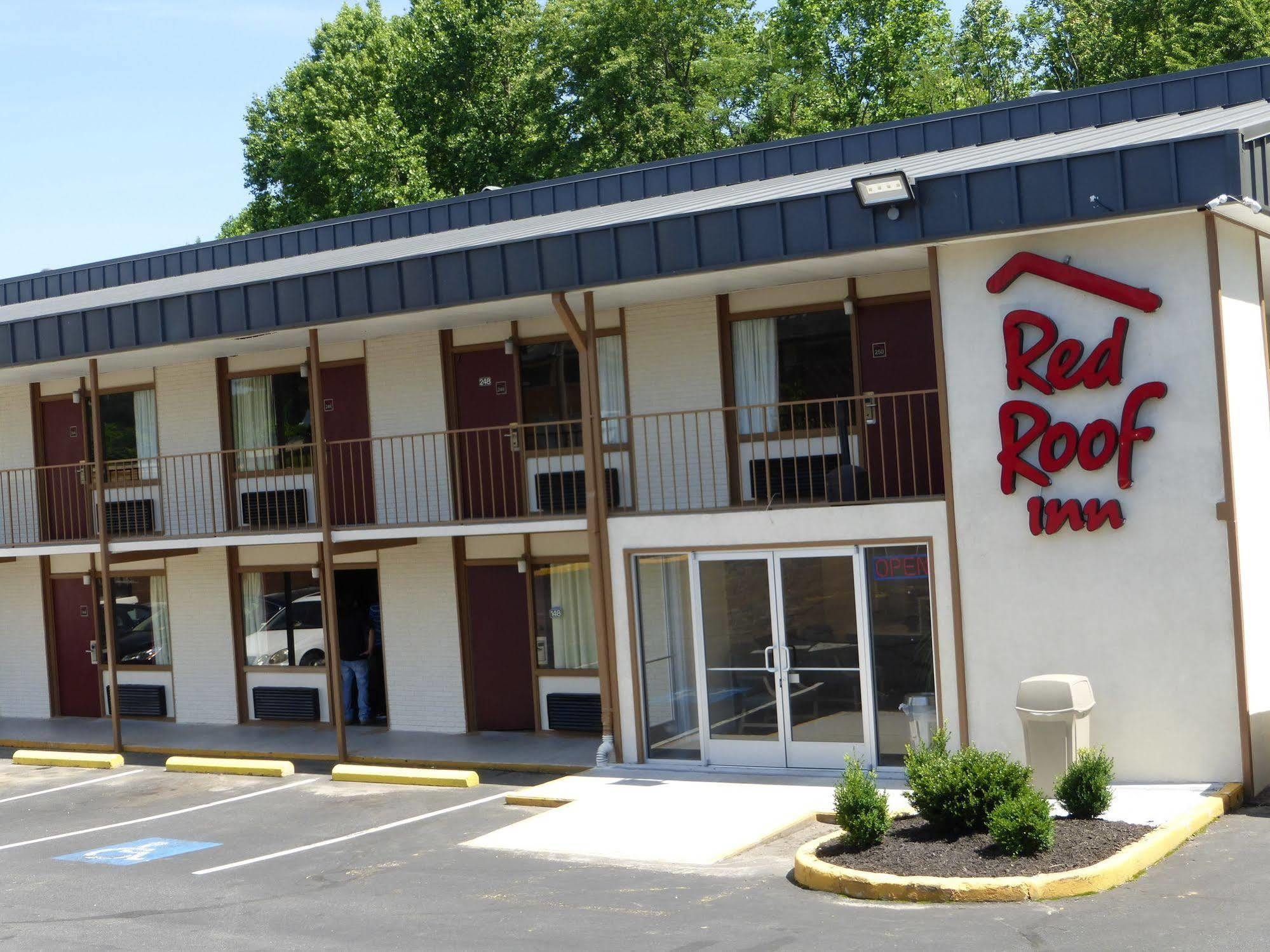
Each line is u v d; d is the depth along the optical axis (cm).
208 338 1734
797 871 1060
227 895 1160
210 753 1891
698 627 1506
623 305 1673
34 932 1076
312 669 2008
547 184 2253
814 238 1340
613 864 1161
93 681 2241
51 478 2236
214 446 2066
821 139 2061
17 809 1652
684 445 1628
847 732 1432
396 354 1900
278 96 4700
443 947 951
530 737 1806
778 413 1630
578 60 4391
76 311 1836
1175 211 1186
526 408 1819
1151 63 3841
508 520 1639
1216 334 1210
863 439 1542
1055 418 1279
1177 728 1240
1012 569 1305
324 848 1320
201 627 2102
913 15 4816
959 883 959
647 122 4225
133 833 1462
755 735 1484
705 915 982
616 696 1557
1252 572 1255
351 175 4203
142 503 2147
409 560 1905
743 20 4866
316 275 1652
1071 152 1302
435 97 4516
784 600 1459
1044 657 1292
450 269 1560
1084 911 912
